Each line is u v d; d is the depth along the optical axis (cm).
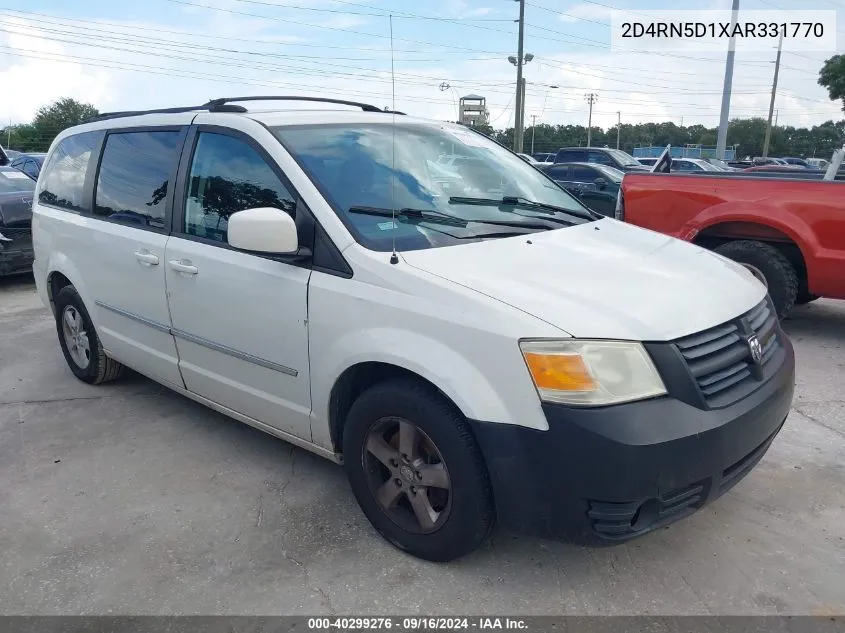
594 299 253
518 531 253
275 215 288
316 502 336
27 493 350
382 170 330
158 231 377
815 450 378
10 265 823
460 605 263
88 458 386
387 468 290
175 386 399
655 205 614
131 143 414
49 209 486
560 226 342
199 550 300
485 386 244
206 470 369
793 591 267
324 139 334
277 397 327
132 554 298
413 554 289
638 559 287
